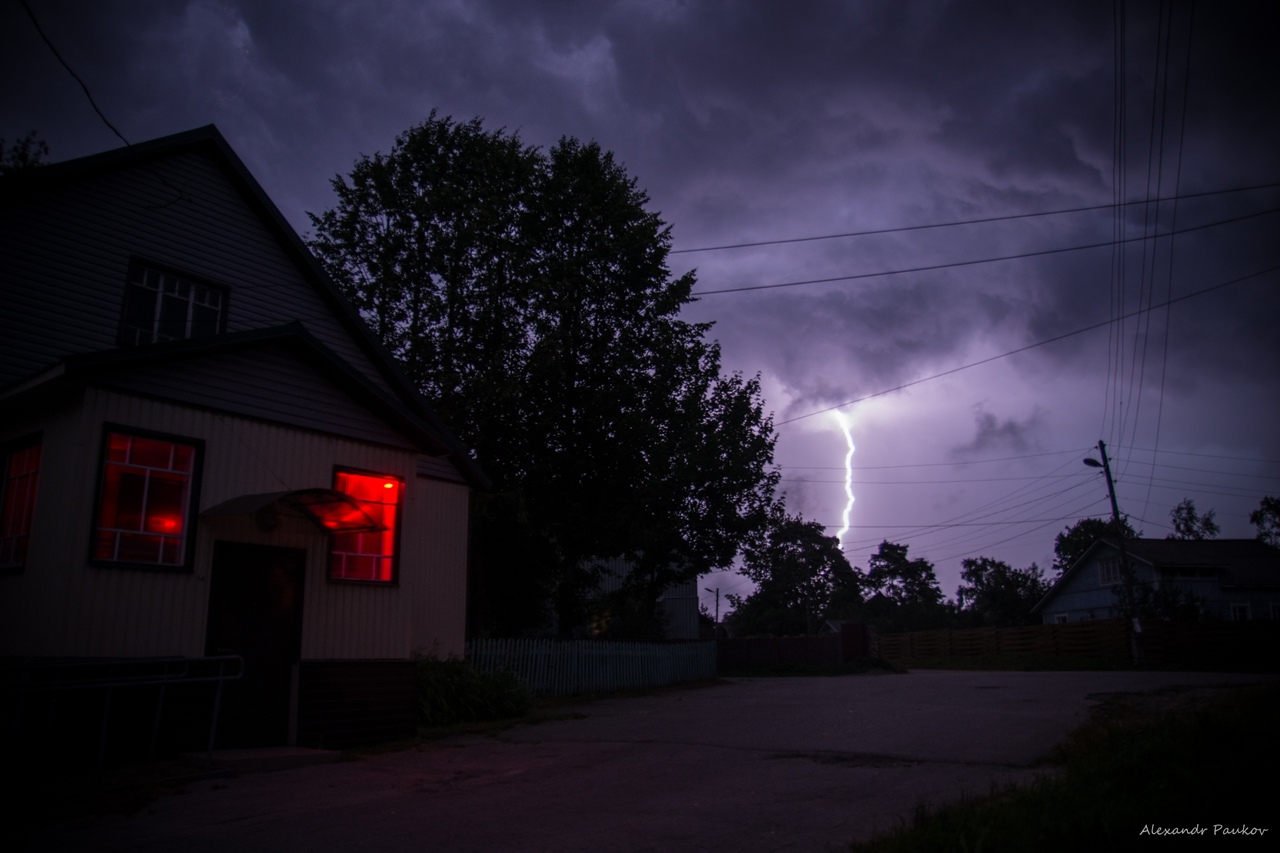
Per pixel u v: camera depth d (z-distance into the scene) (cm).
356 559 1247
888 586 8106
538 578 2603
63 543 939
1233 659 3052
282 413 1174
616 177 2725
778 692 2059
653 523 2503
